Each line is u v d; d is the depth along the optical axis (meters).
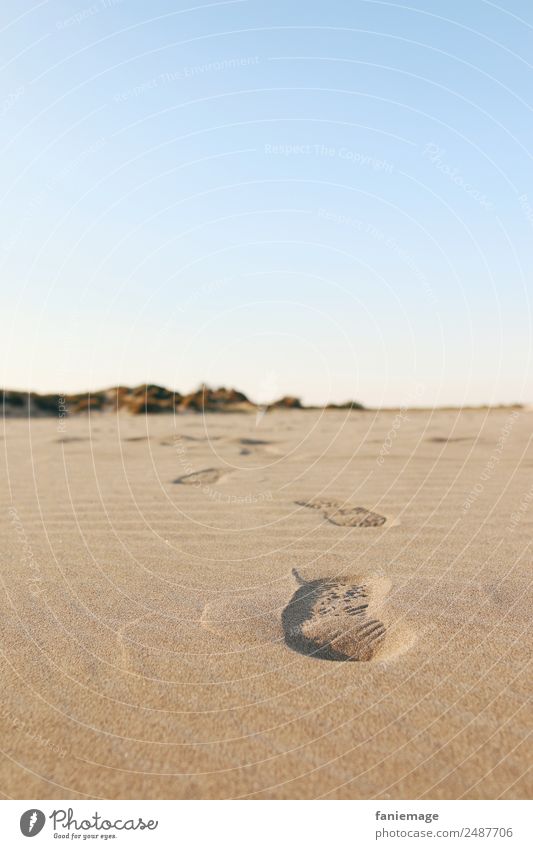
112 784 1.34
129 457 5.54
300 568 2.54
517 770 1.34
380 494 3.84
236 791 1.32
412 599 2.18
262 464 5.04
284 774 1.35
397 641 1.91
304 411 12.02
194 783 1.34
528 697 1.58
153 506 3.61
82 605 2.20
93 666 1.78
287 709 1.57
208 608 2.16
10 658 1.83
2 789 1.33
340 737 1.46
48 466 5.07
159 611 2.14
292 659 1.81
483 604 2.12
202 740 1.46
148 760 1.40
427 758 1.38
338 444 6.27
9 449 6.27
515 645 1.84
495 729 1.47
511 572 2.41
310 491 3.97
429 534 2.95
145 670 1.76
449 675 1.69
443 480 4.26
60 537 3.01
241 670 1.75
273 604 2.19
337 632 1.97
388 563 2.56
